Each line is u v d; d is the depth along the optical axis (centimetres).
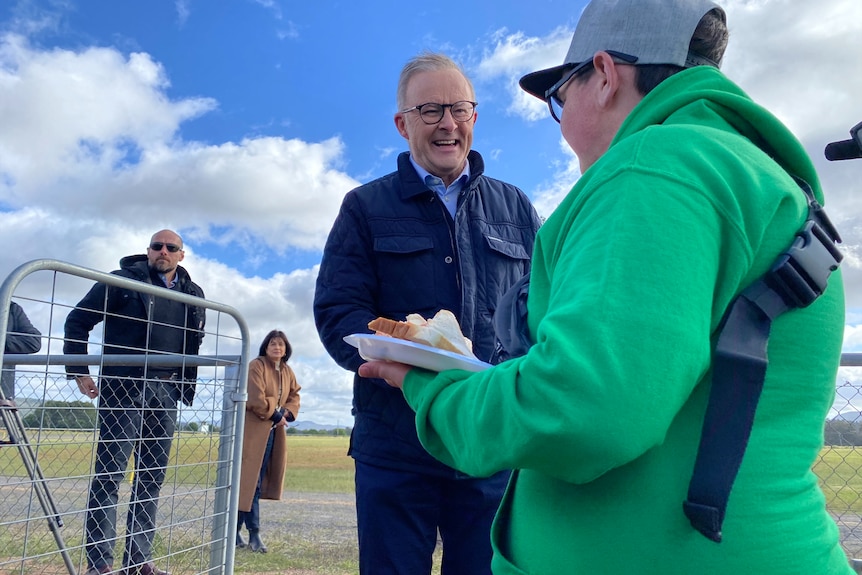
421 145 240
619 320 77
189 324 427
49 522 257
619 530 87
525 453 82
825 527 92
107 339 379
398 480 216
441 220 238
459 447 96
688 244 81
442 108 237
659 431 77
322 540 640
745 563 83
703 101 102
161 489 304
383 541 214
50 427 251
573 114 121
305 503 990
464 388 97
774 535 85
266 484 614
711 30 112
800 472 90
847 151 126
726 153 90
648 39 111
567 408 76
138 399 291
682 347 77
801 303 88
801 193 97
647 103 107
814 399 93
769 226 88
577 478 83
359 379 228
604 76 116
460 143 242
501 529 108
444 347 130
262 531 696
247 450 580
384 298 232
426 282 230
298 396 628
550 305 89
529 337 119
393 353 117
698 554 83
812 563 87
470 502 222
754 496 85
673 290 78
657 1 113
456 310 231
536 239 108
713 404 84
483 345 232
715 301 85
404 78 247
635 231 81
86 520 269
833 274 100
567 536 91
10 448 244
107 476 283
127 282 269
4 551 279
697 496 82
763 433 88
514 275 249
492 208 253
